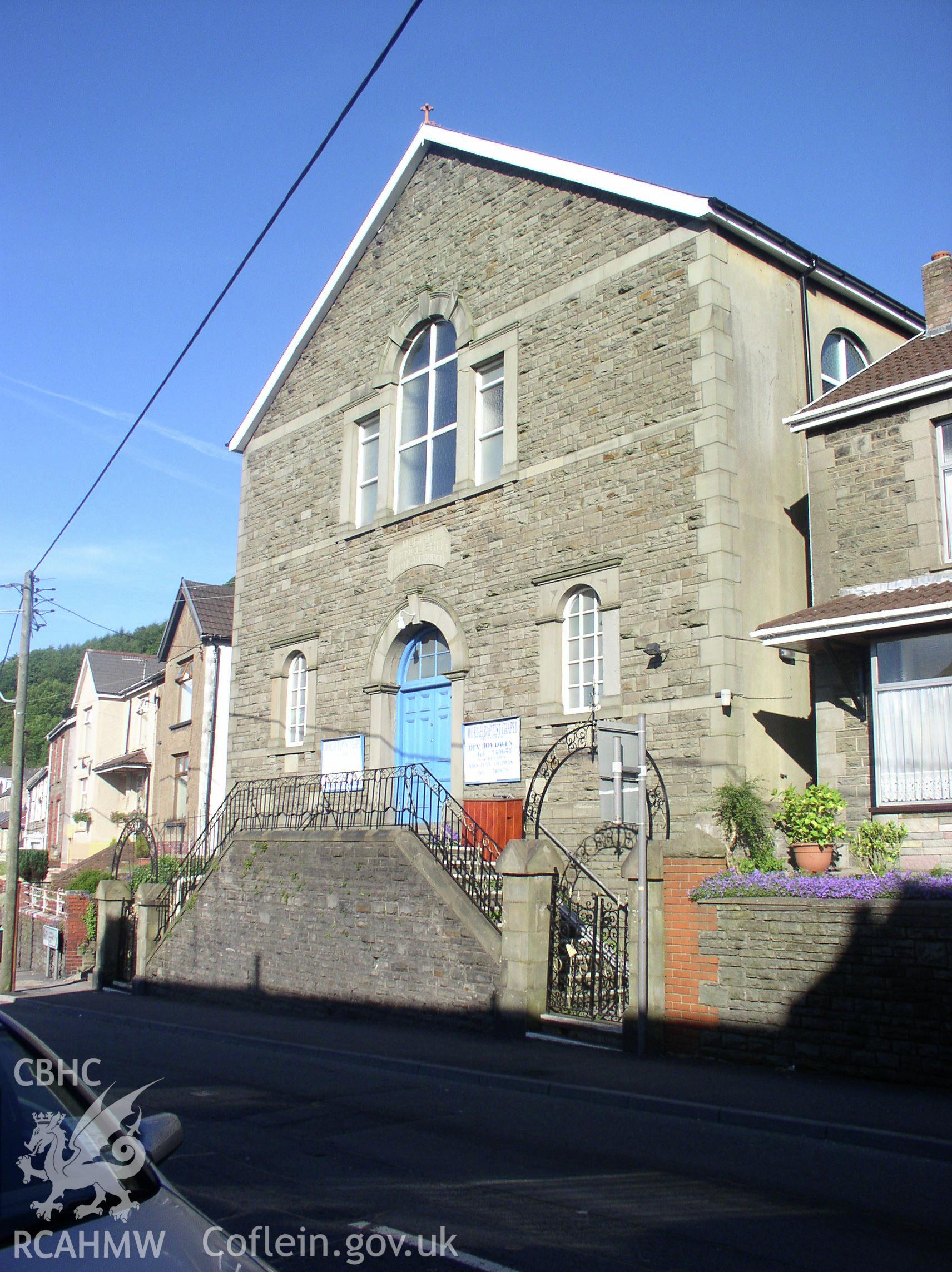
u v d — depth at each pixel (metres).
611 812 15.14
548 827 15.93
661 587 15.23
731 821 13.75
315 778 20.31
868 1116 8.33
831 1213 6.30
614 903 14.21
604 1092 9.47
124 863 33.19
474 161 19.50
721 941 11.14
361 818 19.02
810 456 14.98
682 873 11.64
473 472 18.56
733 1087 9.55
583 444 16.70
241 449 24.39
